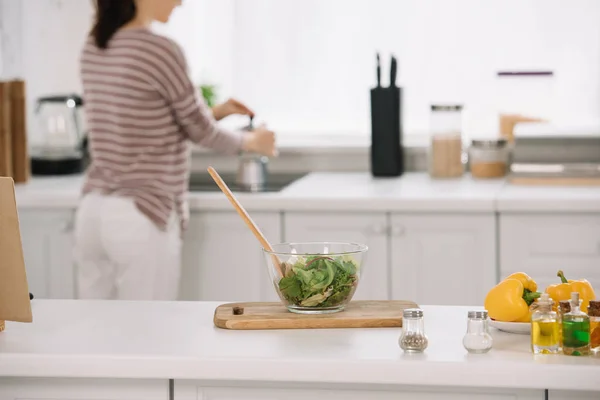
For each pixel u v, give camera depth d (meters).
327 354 1.81
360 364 1.77
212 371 1.80
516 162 4.08
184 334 1.97
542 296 1.83
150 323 2.07
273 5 4.59
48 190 3.93
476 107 4.49
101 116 3.40
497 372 1.74
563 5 4.39
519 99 4.32
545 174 3.95
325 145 4.49
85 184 3.51
